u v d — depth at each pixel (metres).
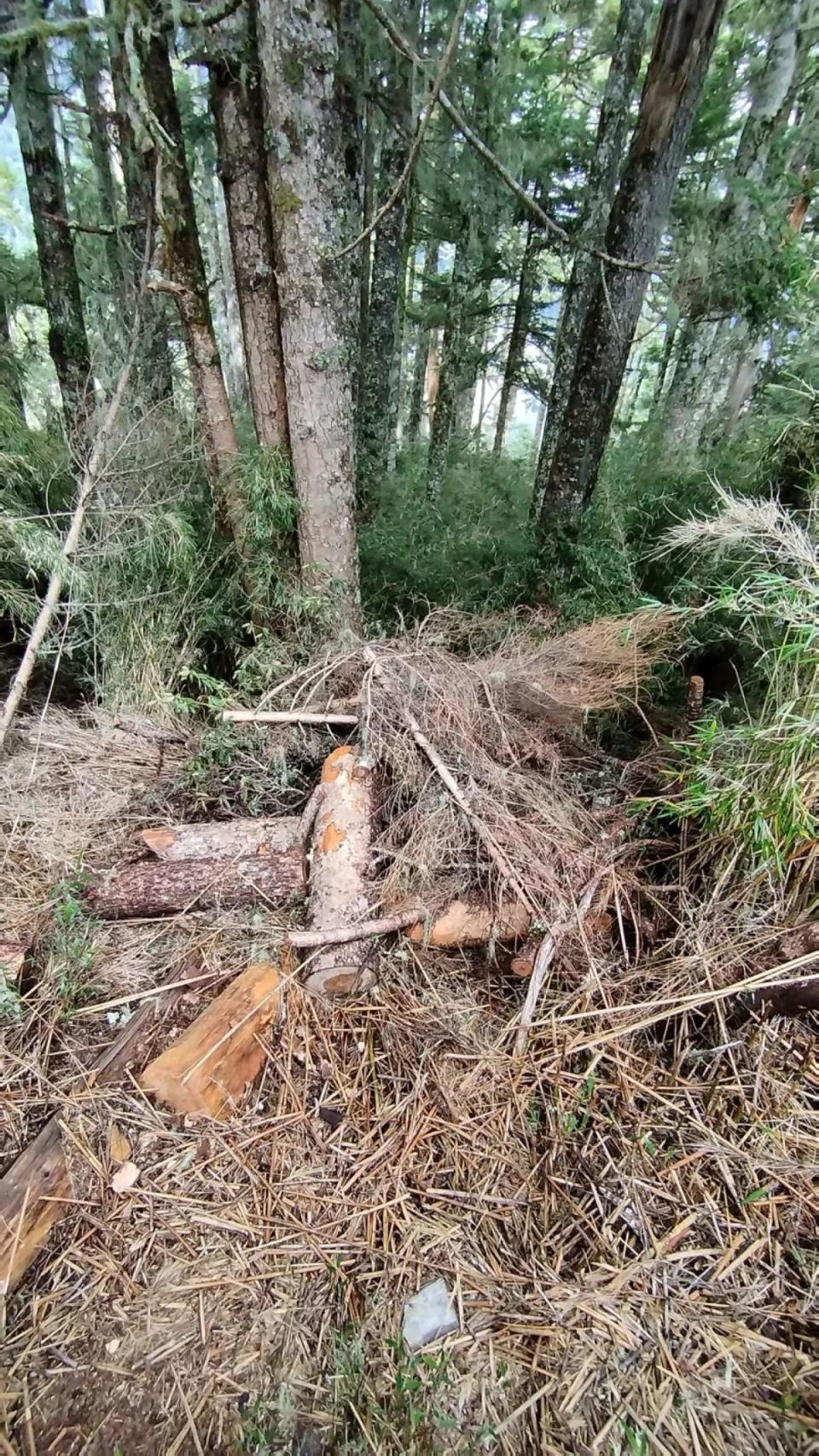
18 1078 1.51
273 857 2.07
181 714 2.82
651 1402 1.06
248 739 2.46
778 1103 1.46
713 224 3.05
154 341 3.34
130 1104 1.46
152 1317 1.16
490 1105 1.49
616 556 3.32
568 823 2.10
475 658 2.80
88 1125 1.42
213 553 3.08
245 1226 1.29
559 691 2.58
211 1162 1.39
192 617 3.01
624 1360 1.11
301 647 2.75
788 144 3.79
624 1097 1.50
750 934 1.68
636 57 3.44
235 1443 1.02
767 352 4.20
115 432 2.87
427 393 10.14
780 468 2.82
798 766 1.56
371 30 2.79
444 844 1.95
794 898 1.68
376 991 1.75
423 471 5.88
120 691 2.86
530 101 4.63
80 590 2.68
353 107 3.14
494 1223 1.30
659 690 3.00
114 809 2.32
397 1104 1.50
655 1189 1.35
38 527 2.61
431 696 2.36
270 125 2.19
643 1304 1.18
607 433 3.57
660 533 3.51
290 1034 1.63
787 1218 1.29
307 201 2.27
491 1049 1.61
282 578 2.89
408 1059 1.59
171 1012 1.66
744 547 2.05
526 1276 1.22
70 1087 1.49
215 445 2.79
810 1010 1.56
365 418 4.48
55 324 3.80
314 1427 1.03
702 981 1.64
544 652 2.73
